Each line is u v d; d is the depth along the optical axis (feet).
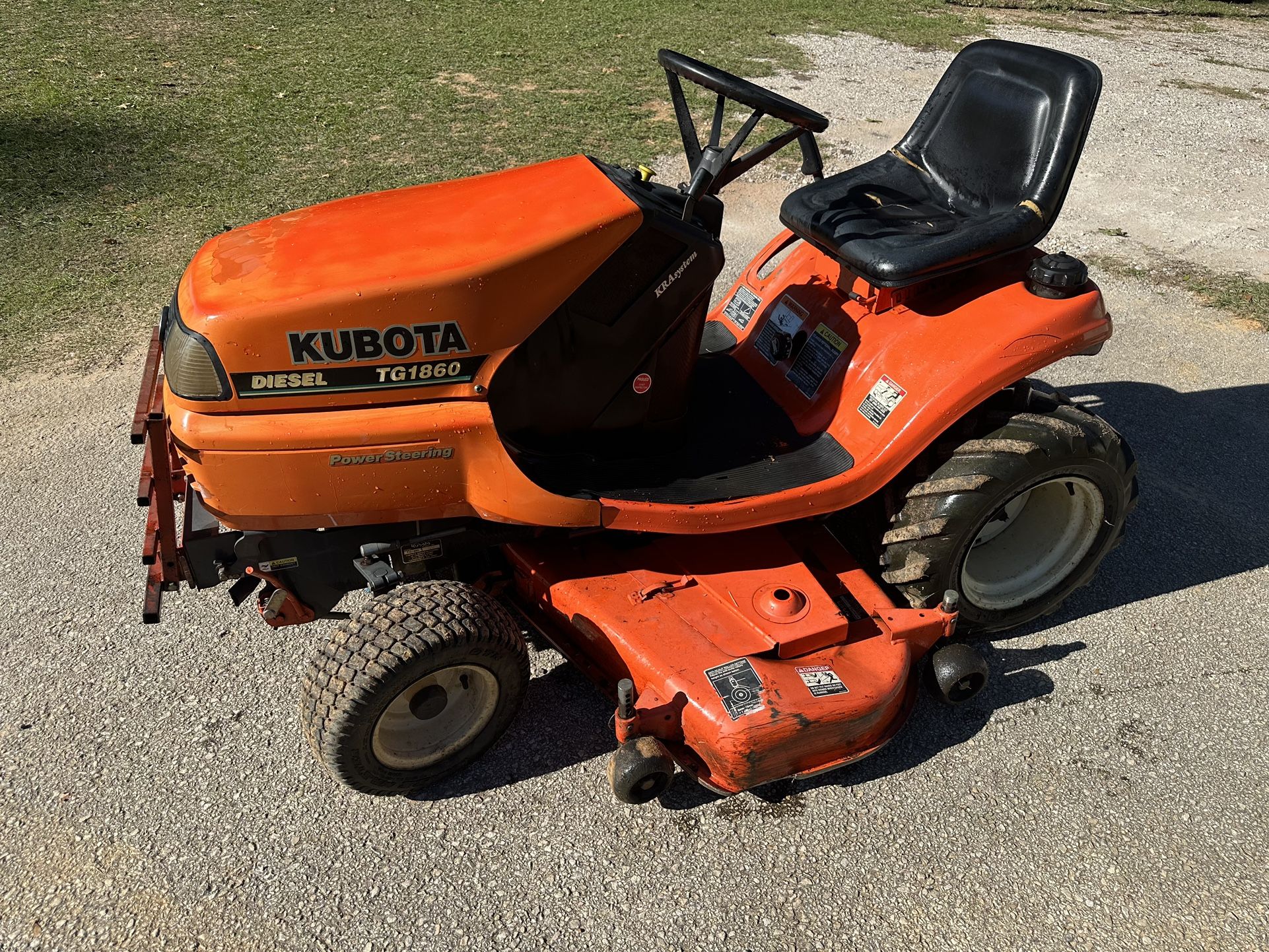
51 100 27.27
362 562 9.52
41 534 12.92
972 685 10.40
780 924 8.62
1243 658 11.49
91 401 15.44
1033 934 8.58
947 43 37.19
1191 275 20.51
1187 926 8.67
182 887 8.80
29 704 10.55
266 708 10.62
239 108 27.35
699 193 9.59
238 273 8.78
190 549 9.12
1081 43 38.86
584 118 27.43
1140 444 15.25
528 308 8.98
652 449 10.73
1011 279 11.02
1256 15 45.80
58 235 20.08
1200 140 28.53
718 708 9.07
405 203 9.86
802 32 37.50
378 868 9.02
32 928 8.44
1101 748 10.36
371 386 8.76
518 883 8.93
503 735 10.38
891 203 11.93
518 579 10.78
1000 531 12.09
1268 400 16.44
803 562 10.73
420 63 31.89
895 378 10.66
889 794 9.84
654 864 9.11
